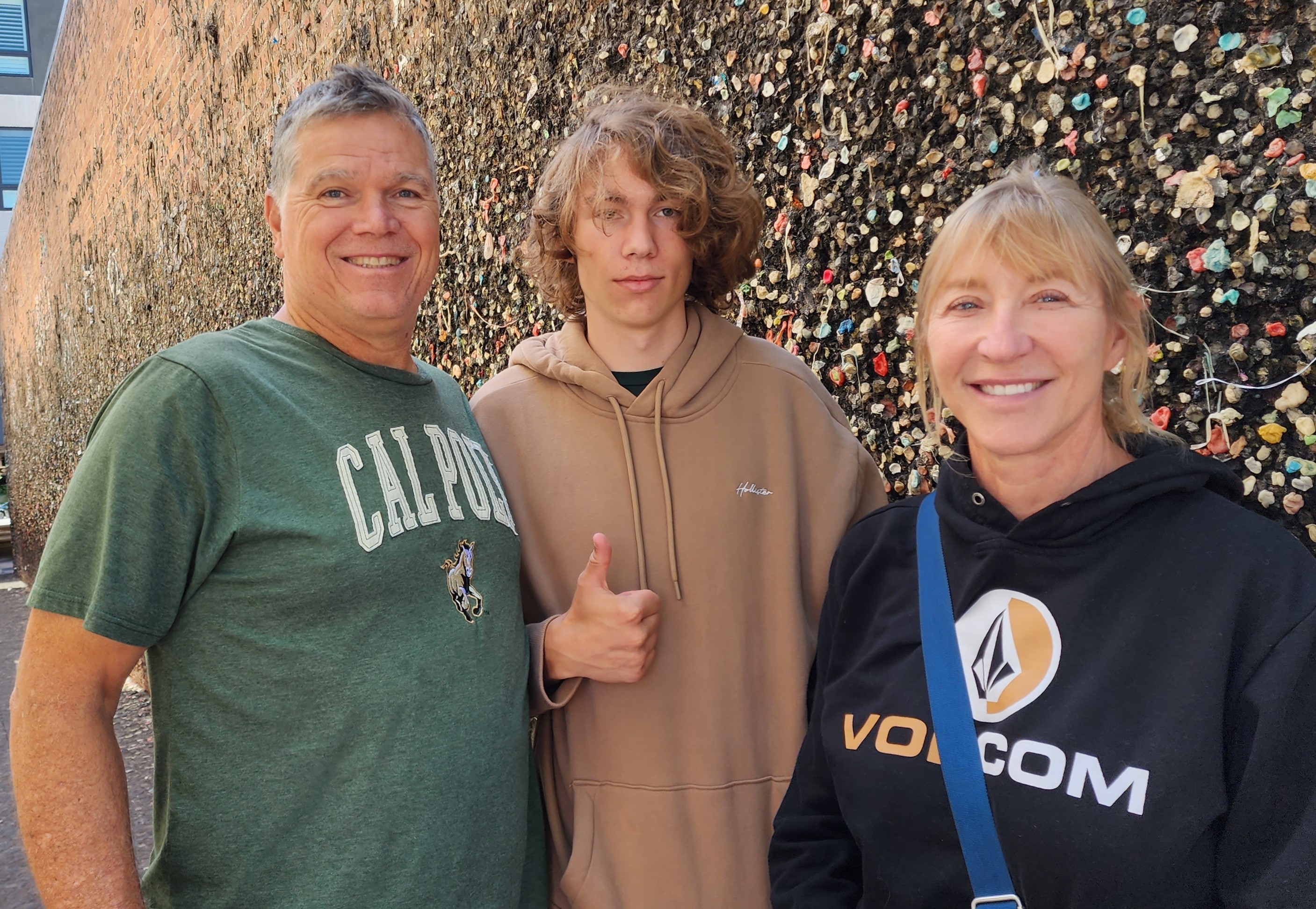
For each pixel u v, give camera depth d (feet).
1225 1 3.15
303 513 3.34
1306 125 2.99
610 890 4.00
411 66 10.19
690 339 4.28
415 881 3.32
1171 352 3.39
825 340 5.09
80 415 29.30
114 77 22.63
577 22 7.25
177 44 17.44
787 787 4.10
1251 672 2.42
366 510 3.46
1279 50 3.02
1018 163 3.67
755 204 4.38
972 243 2.89
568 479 4.27
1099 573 2.76
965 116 4.18
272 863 3.22
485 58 8.69
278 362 3.62
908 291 4.55
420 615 3.50
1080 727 2.59
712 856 4.01
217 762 3.25
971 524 3.07
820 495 4.31
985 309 2.92
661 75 6.32
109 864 3.04
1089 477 2.97
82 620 3.05
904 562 3.37
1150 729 2.48
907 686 3.09
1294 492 3.08
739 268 4.53
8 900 10.50
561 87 7.47
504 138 8.44
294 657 3.26
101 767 3.10
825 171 4.99
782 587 4.20
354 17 11.25
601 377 4.20
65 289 31.24
